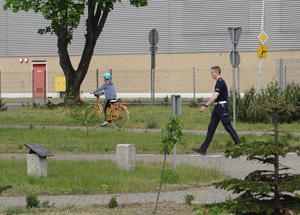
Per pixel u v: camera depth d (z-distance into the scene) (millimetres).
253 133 46938
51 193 25422
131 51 108938
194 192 25047
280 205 16172
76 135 46062
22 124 55219
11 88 113188
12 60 114062
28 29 113625
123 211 21141
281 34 103500
